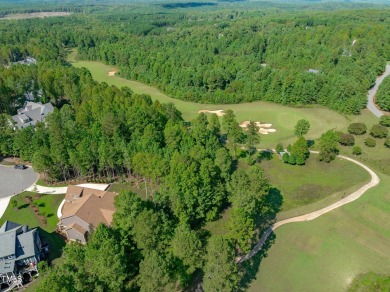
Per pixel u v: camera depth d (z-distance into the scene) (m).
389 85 137.62
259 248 68.81
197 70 180.25
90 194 78.00
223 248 52.31
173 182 72.62
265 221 76.25
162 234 60.50
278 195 85.38
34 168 92.38
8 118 113.69
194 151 86.31
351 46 190.75
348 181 90.19
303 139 99.56
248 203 66.88
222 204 79.94
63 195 88.75
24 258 63.28
